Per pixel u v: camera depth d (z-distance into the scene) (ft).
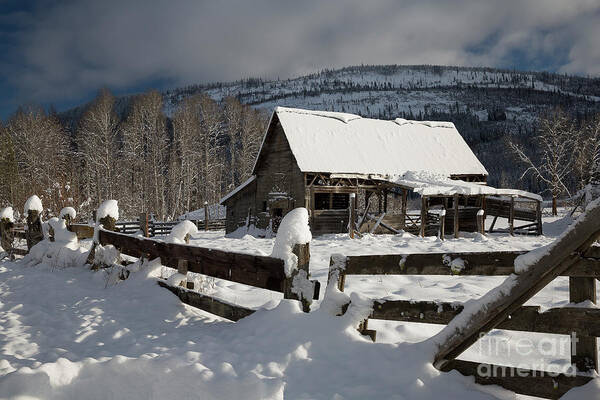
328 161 77.10
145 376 9.01
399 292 21.76
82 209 83.41
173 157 170.09
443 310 11.05
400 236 66.03
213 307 17.65
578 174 132.87
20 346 15.17
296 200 77.41
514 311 9.88
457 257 11.12
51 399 8.36
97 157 147.23
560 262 9.15
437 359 10.71
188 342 13.96
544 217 117.50
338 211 77.36
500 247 46.98
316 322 12.99
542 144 138.51
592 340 9.04
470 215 84.99
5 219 41.75
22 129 156.15
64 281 26.50
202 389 8.75
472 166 89.10
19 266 34.40
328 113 88.89
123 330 16.30
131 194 159.63
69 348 14.78
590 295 9.21
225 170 192.95
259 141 200.03
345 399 9.78
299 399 9.86
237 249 48.01
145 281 22.07
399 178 77.25
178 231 22.89
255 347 12.78
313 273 28.17
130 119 180.65
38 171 128.77
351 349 11.73
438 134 95.91
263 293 22.13
